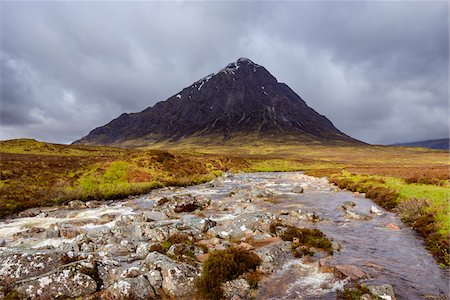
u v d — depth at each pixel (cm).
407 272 1330
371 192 3528
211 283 1132
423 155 18962
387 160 15312
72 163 5712
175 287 1116
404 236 1892
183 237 1759
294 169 10900
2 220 2588
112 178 4703
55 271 1120
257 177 7225
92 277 1147
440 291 1147
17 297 1021
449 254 1461
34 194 3422
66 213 2834
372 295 1086
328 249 1620
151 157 5922
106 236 1830
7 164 4897
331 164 12562
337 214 2652
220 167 9156
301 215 2492
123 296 1065
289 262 1446
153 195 3997
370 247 1688
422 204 2289
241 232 1889
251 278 1231
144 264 1271
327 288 1180
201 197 3556
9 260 1210
